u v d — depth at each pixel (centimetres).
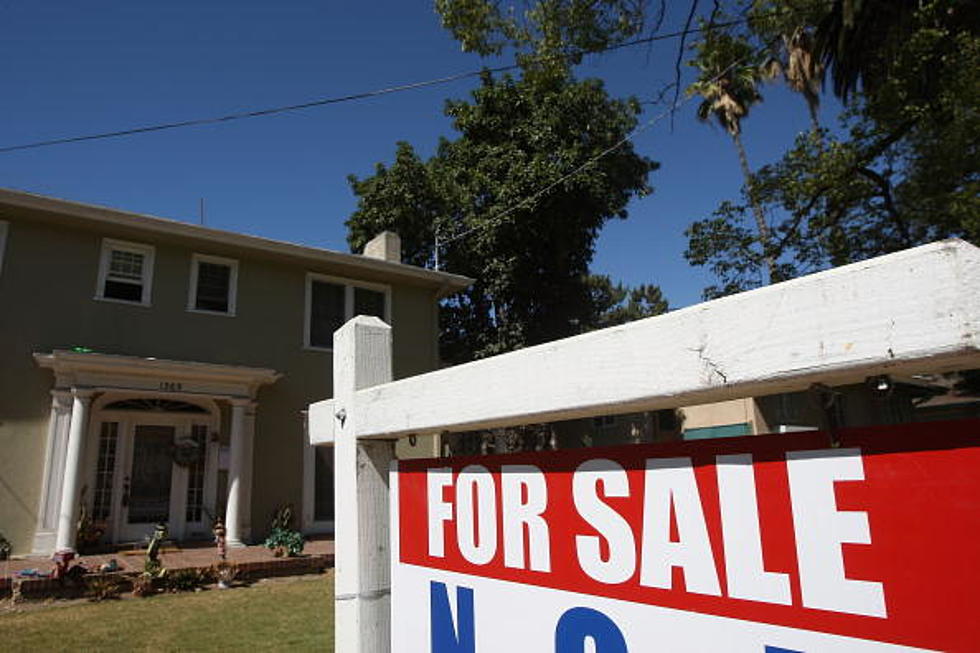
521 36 893
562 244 1991
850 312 108
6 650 588
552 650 163
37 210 1059
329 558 1028
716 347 125
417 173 2083
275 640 612
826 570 116
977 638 97
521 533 178
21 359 1033
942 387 1317
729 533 131
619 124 1986
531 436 2016
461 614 194
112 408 1124
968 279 95
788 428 413
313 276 1379
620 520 152
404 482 229
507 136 2038
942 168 955
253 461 1212
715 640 129
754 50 1034
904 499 108
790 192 1092
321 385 1335
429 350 1515
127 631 650
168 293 1195
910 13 1061
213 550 1053
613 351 144
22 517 988
